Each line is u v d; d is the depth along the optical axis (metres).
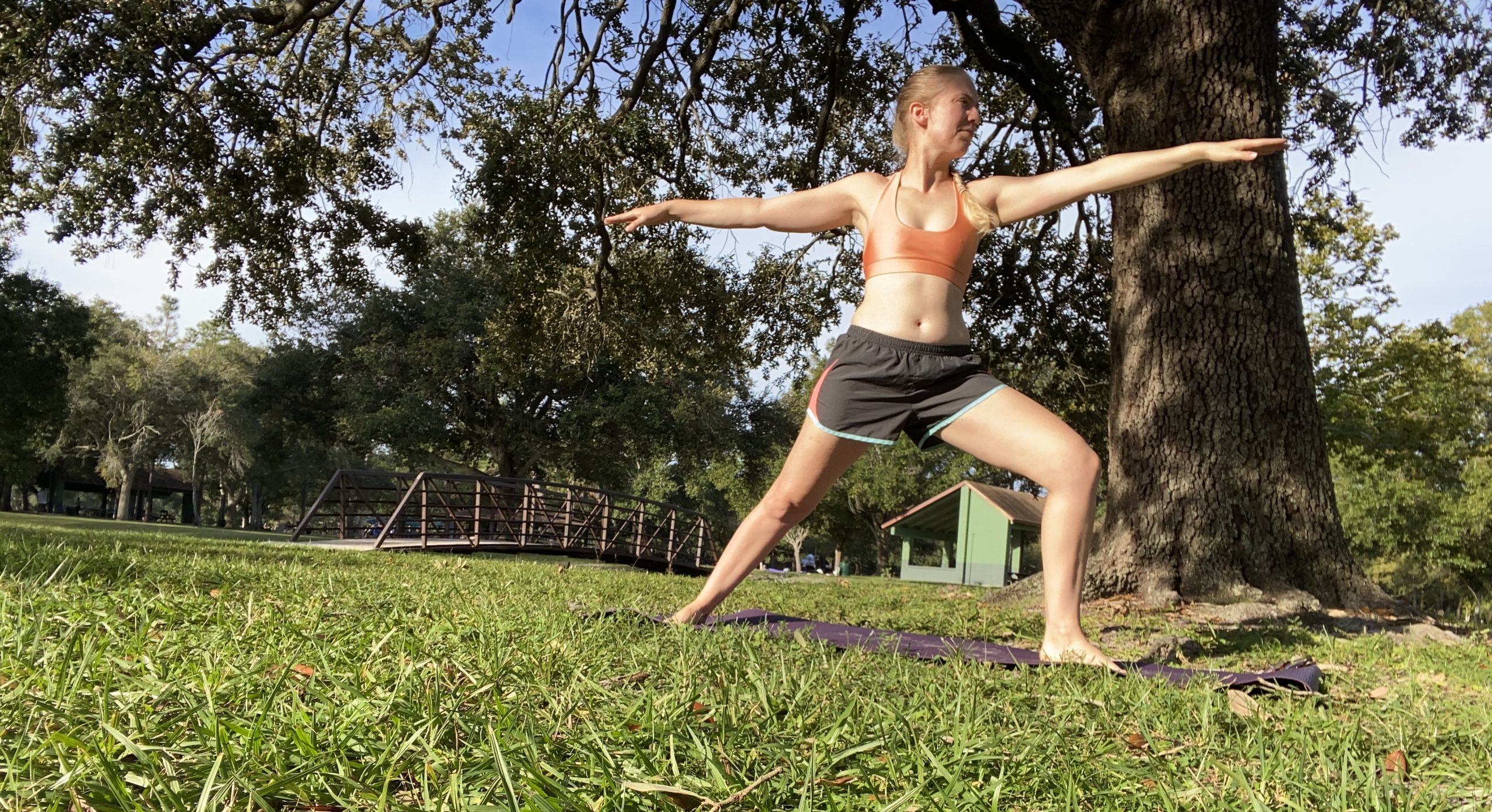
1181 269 7.90
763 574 19.09
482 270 34.62
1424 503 35.03
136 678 1.99
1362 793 1.81
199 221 14.24
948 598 9.91
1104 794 1.75
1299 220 15.15
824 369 3.86
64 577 3.88
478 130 14.04
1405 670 4.41
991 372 17.84
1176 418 7.75
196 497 58.03
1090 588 7.84
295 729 1.58
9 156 12.31
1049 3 8.84
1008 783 1.75
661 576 9.88
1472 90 13.80
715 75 14.93
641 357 16.98
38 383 37.44
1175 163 3.58
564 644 2.84
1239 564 7.49
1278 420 7.65
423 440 35.31
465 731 1.75
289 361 38.59
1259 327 7.74
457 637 2.84
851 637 4.50
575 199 13.36
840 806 1.51
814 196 3.95
